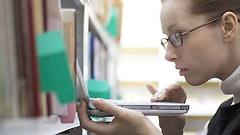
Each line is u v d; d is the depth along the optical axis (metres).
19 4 0.44
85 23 1.23
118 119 0.87
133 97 3.78
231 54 1.01
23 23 0.45
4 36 0.41
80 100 0.91
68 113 0.79
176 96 1.20
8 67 0.42
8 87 0.41
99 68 2.37
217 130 1.18
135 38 3.90
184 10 1.00
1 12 0.41
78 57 1.19
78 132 1.23
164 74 3.12
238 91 1.06
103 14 2.58
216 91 3.23
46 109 0.56
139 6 3.90
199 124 3.22
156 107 0.95
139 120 0.86
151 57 3.88
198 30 1.00
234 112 1.06
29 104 0.44
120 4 3.49
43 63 0.49
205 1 0.98
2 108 0.40
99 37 2.50
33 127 0.43
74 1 1.17
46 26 0.55
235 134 0.98
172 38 1.03
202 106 3.17
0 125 0.35
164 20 1.04
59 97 0.50
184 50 1.02
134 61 3.88
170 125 1.31
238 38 1.01
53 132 0.71
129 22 3.90
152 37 3.88
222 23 0.99
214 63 1.01
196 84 1.05
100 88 1.48
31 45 0.45
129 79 3.85
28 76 0.44
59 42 0.50
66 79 0.50
